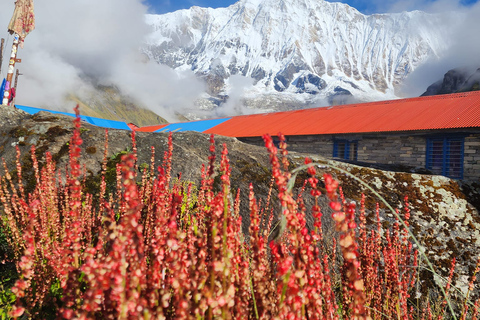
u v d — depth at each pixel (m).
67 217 3.52
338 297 3.08
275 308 1.68
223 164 1.53
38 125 9.10
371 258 2.79
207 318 1.44
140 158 8.28
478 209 7.27
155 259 1.41
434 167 18.19
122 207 3.30
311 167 1.36
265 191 7.71
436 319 4.04
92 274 1.23
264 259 1.78
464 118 17.80
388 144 20.22
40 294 2.91
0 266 4.69
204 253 1.44
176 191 2.89
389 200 7.36
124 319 1.13
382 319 2.82
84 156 8.06
